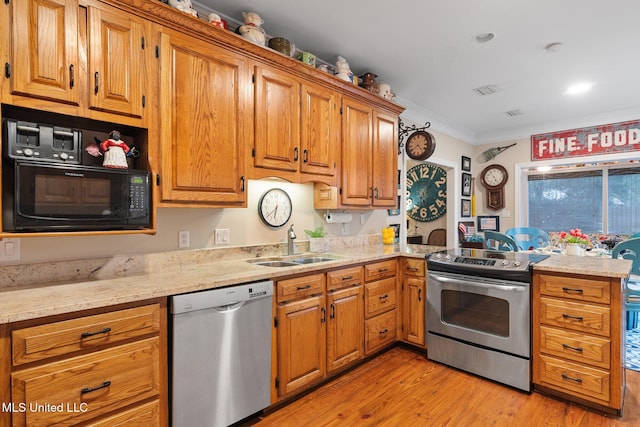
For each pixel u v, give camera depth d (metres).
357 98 2.96
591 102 4.23
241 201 2.12
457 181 5.43
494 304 2.38
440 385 2.35
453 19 2.43
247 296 1.82
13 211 1.34
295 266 2.18
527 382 2.22
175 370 1.57
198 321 1.64
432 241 5.83
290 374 2.07
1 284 1.58
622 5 2.25
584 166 5.48
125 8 1.67
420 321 2.82
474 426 1.89
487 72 3.33
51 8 1.46
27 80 1.40
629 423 1.91
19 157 1.37
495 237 3.67
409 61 3.10
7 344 1.18
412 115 4.39
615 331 1.94
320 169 2.62
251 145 2.18
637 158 4.50
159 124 1.78
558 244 4.15
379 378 2.45
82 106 1.54
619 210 5.25
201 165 1.93
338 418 1.97
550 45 2.79
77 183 1.49
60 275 1.74
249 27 2.23
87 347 1.33
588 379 2.02
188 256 2.20
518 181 5.51
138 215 1.66
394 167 3.35
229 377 1.76
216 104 2.00
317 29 2.57
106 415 1.39
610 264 2.18
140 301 1.48
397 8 2.30
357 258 2.56
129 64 1.68
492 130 5.63
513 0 2.21
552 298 2.16
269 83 2.28
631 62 3.10
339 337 2.39
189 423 1.62
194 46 1.91
